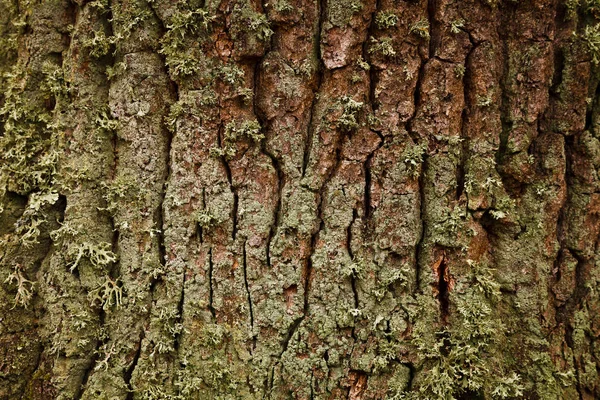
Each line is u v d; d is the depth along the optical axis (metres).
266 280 0.66
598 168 0.68
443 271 0.66
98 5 0.67
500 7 0.67
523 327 0.67
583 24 0.68
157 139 0.66
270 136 0.66
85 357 0.66
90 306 0.66
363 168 0.66
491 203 0.67
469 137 0.67
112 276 0.67
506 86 0.67
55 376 0.66
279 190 0.66
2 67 0.71
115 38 0.67
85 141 0.67
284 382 0.66
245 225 0.66
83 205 0.67
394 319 0.66
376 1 0.66
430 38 0.67
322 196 0.66
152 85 0.66
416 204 0.66
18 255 0.67
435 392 0.65
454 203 0.66
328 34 0.66
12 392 0.67
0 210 0.68
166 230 0.66
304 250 0.66
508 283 0.67
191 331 0.66
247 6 0.65
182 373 0.65
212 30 0.65
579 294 0.68
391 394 0.65
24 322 0.67
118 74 0.67
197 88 0.66
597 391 0.68
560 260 0.68
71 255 0.66
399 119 0.66
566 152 0.69
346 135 0.66
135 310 0.66
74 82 0.67
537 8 0.67
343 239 0.66
